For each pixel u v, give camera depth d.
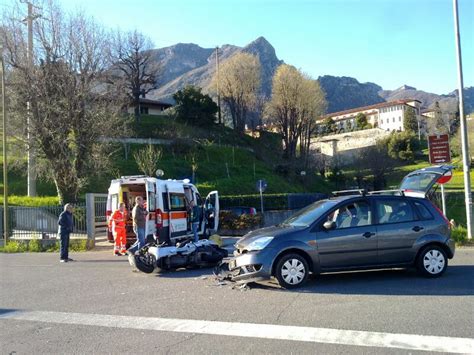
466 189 15.28
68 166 26.66
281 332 5.76
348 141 98.94
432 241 8.98
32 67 25.78
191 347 5.31
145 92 65.94
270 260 8.23
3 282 10.44
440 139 15.60
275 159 69.88
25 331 6.22
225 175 52.56
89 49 27.48
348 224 8.73
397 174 68.25
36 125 25.48
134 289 8.93
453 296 7.45
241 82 77.56
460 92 15.62
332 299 7.45
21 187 35.56
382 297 7.50
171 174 47.34
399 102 141.38
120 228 15.82
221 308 7.05
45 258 15.84
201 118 69.94
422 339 5.38
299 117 72.75
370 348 5.12
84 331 6.11
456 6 15.62
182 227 16.59
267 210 34.69
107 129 27.56
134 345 5.46
